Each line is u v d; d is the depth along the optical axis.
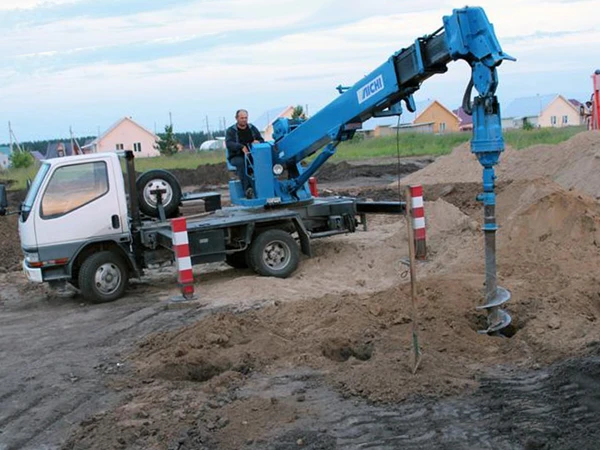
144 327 8.46
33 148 99.00
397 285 8.71
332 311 7.73
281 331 7.47
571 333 6.49
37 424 5.73
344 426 5.13
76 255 9.93
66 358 7.46
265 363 6.62
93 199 9.96
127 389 6.36
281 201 11.29
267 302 9.06
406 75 9.05
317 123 10.74
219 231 10.30
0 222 18.09
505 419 4.99
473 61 6.89
